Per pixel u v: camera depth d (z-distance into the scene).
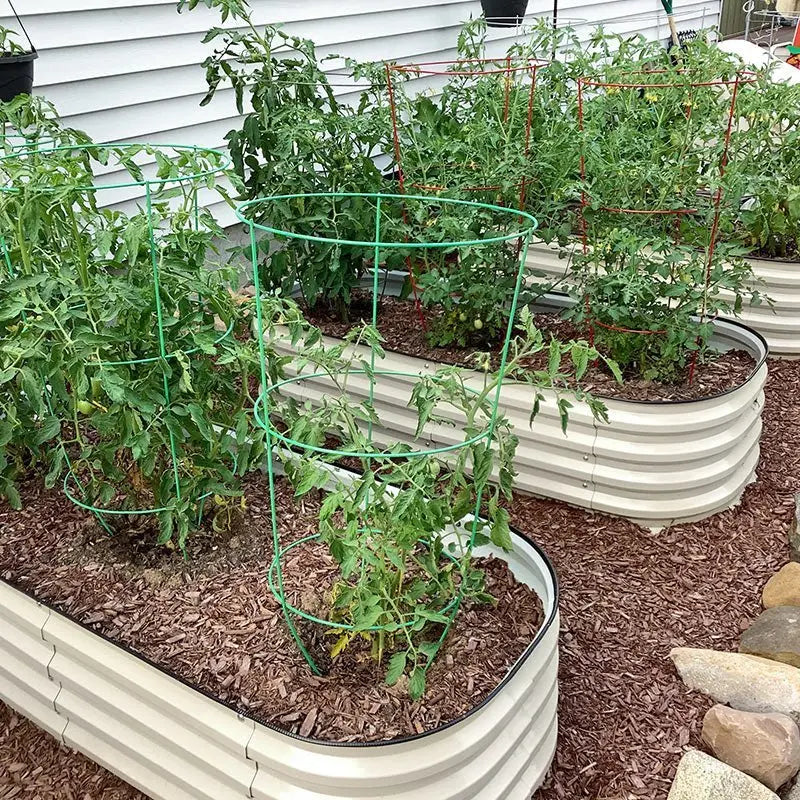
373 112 4.32
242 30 4.84
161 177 2.47
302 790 1.94
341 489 2.10
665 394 3.55
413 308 4.43
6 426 2.35
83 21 4.03
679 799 2.29
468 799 1.98
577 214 3.86
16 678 2.46
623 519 3.46
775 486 3.76
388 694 2.15
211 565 2.61
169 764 2.16
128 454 2.85
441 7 6.43
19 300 2.17
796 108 5.05
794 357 4.86
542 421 3.46
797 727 2.48
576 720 2.57
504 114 4.30
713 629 2.96
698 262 3.71
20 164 2.32
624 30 9.42
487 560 2.69
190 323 2.34
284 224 3.85
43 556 2.65
